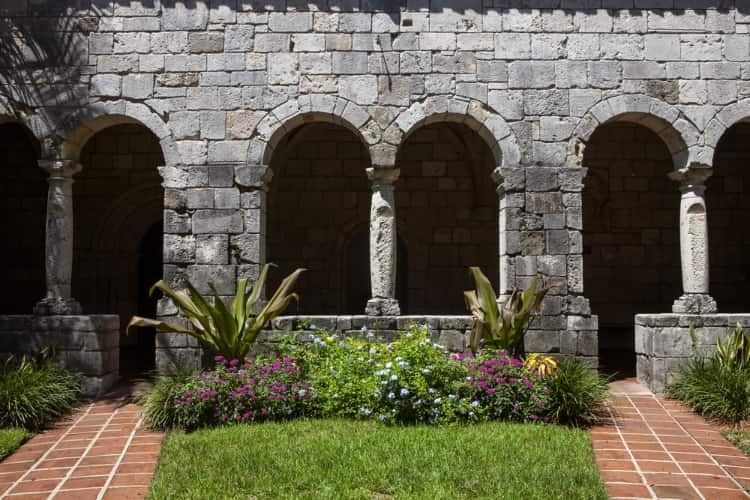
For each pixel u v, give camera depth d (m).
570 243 10.66
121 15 10.88
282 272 15.33
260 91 10.81
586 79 10.84
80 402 9.73
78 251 14.95
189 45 10.87
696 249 10.73
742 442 7.70
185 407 8.16
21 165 15.02
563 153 10.75
